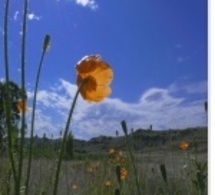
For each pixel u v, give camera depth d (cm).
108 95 24
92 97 24
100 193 81
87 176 94
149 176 81
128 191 73
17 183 20
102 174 88
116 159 91
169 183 71
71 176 97
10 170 28
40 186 60
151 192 73
